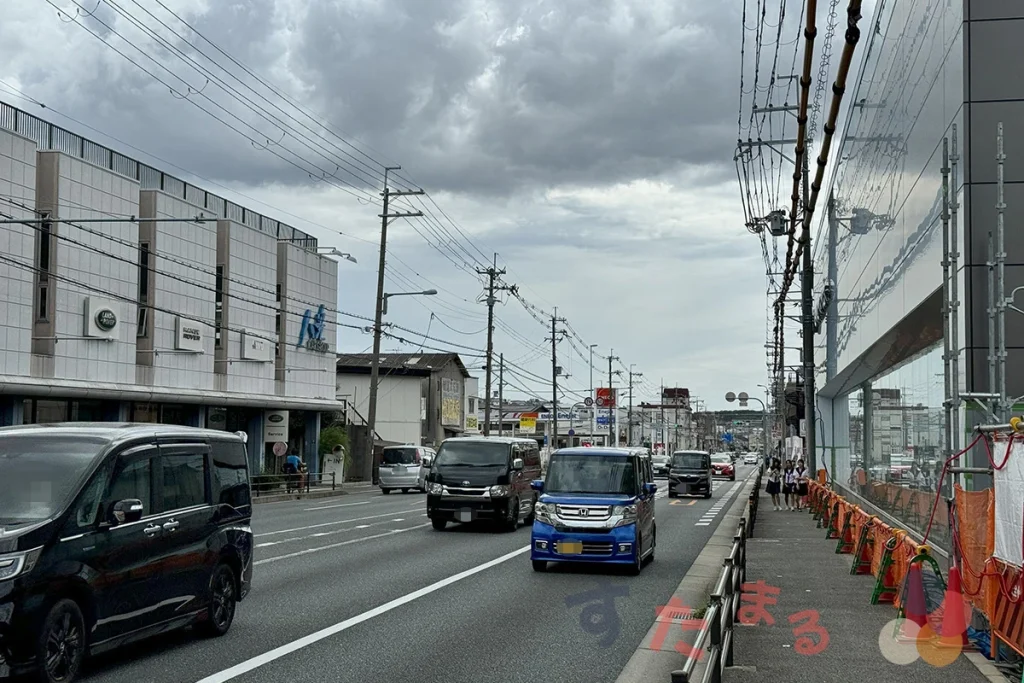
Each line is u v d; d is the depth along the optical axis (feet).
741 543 40.91
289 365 164.86
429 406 261.85
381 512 105.50
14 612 24.17
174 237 130.72
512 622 38.47
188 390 131.85
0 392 98.58
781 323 213.25
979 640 32.94
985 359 44.24
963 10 46.03
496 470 81.71
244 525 36.11
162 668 29.01
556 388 272.31
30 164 102.68
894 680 28.32
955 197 46.34
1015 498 27.66
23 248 101.30
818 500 102.32
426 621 38.29
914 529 67.62
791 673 29.25
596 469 56.90
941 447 57.98
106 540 27.58
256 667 29.43
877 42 76.43
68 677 25.80
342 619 38.29
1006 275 44.24
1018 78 45.29
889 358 80.48
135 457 29.89
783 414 214.28
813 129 93.45
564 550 53.83
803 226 107.24
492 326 203.82
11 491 26.96
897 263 64.34
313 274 174.60
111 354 116.47
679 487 152.56
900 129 63.82
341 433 185.98
